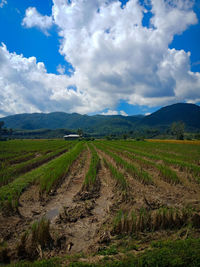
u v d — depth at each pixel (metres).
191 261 4.17
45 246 5.31
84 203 8.72
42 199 9.18
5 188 10.62
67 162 18.52
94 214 7.60
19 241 5.60
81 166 18.14
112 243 5.44
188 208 7.83
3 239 5.61
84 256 4.84
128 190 10.37
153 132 156.38
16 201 7.85
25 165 17.17
